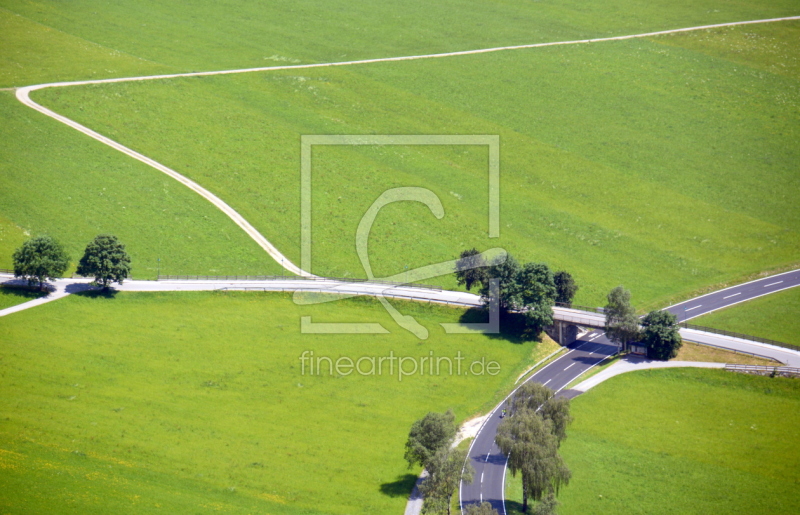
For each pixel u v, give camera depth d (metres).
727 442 127.50
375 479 115.69
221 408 130.62
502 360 149.12
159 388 134.12
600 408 135.38
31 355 137.38
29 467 107.00
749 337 153.25
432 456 109.25
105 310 155.75
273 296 166.50
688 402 137.25
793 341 155.00
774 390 138.50
